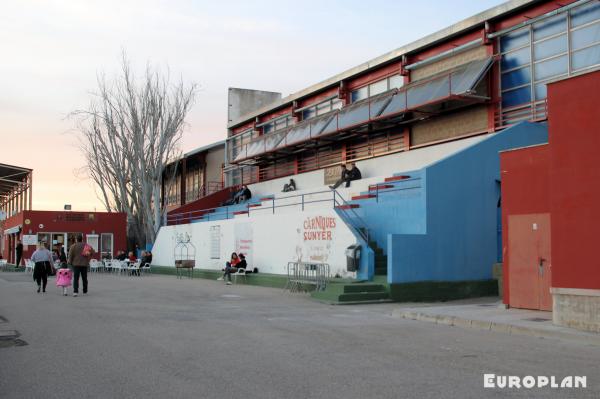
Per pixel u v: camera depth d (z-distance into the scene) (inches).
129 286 908.6
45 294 745.6
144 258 1393.9
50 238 1598.2
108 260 1419.8
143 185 1652.3
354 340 402.6
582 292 440.8
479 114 940.0
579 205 452.8
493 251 767.1
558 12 823.1
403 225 772.6
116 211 1818.4
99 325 465.7
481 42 932.0
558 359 339.3
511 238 591.2
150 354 346.9
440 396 252.8
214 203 1659.7
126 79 1690.5
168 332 432.8
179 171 2116.1
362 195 909.8
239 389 263.9
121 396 253.4
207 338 406.6
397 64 1121.4
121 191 1727.4
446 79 951.6
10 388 268.2
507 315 520.7
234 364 318.7
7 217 2176.4
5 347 369.7
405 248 701.9
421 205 732.7
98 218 1657.2
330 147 1316.4
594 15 786.8
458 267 736.3
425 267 713.0
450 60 1006.4
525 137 802.8
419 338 415.5
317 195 1123.3
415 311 551.5
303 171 1409.9
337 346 377.1
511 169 597.3
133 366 313.4
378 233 828.0
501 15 903.1
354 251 758.5
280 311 584.1
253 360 329.4
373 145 1181.7
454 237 736.3
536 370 307.3
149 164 1678.2
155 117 1668.3
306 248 888.9
